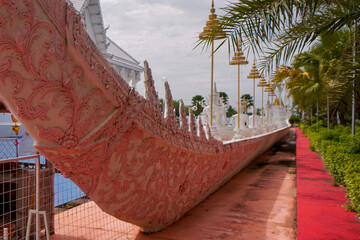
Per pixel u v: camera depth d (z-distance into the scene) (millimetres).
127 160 3381
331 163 8305
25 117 2283
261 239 4379
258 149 12141
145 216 4211
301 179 8086
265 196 6922
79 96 2584
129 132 3275
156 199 4234
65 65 2422
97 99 2773
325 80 10031
